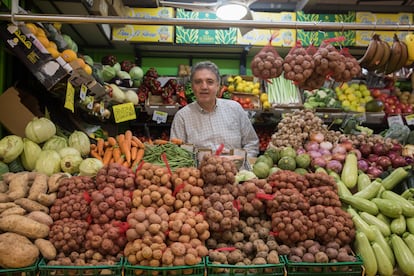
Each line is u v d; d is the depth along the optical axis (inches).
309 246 65.9
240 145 125.6
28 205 67.2
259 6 185.0
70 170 87.7
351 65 94.2
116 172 70.4
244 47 177.5
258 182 72.1
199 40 171.5
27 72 113.3
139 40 169.9
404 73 194.4
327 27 92.3
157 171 69.5
